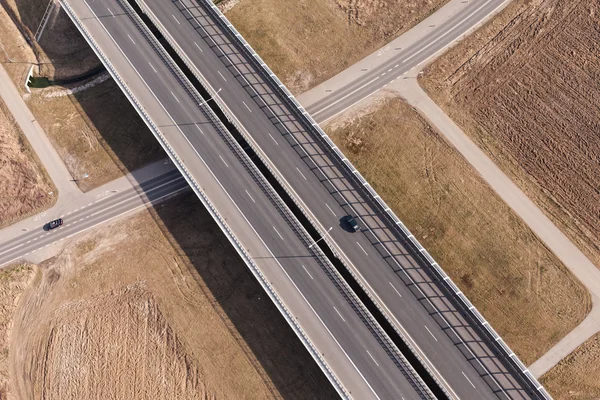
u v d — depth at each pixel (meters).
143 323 58.62
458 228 59.56
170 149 58.81
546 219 59.66
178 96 61.22
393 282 52.72
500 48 67.12
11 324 61.22
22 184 66.25
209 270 60.19
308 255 54.03
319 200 55.88
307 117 57.66
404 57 67.38
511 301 56.81
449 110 64.69
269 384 55.41
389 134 64.00
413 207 60.69
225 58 62.59
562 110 63.66
